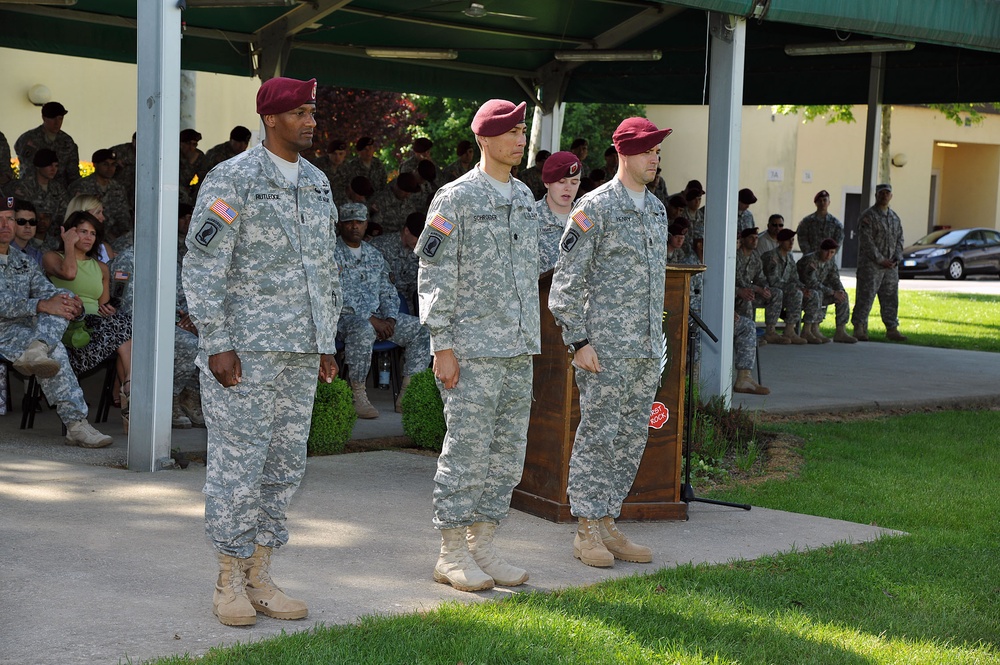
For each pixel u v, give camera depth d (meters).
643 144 4.75
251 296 3.85
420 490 6.15
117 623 3.91
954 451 8.14
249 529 3.91
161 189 6.15
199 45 13.93
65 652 3.61
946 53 13.91
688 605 4.38
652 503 5.84
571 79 16.06
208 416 3.93
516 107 4.30
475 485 4.43
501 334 4.31
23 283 6.92
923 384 11.09
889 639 4.21
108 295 7.99
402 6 12.01
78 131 19.19
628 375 4.82
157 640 3.76
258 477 3.90
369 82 15.23
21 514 5.21
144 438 6.29
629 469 5.07
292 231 3.88
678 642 3.97
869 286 15.08
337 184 14.27
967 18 9.08
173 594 4.25
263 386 3.85
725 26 8.30
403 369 8.92
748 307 10.58
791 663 3.87
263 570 4.10
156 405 6.26
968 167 38.81
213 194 3.80
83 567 4.50
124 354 7.51
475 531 4.62
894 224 15.09
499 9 12.20
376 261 8.85
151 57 6.16
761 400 9.75
